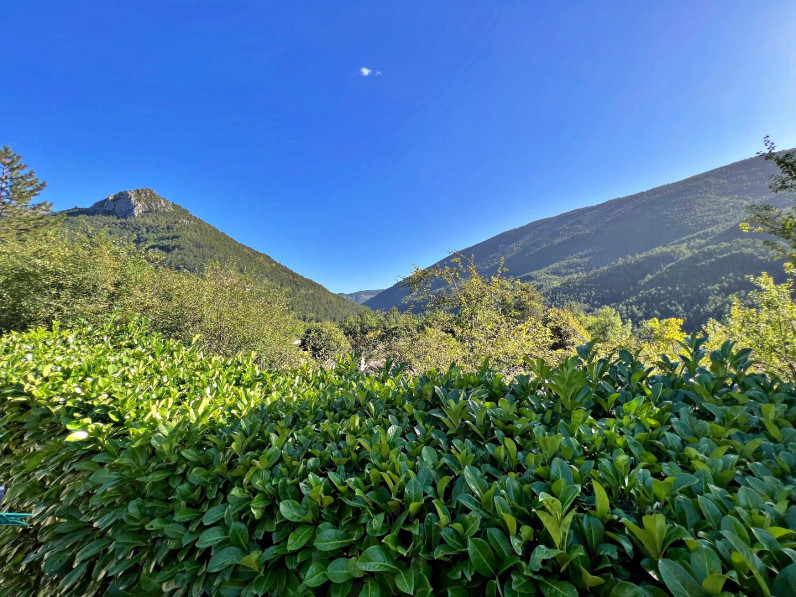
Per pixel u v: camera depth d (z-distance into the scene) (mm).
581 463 1227
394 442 1544
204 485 1481
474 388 2240
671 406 1649
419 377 2584
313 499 1209
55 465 1943
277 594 1131
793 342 6332
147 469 1619
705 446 1249
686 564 779
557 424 1655
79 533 1784
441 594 964
